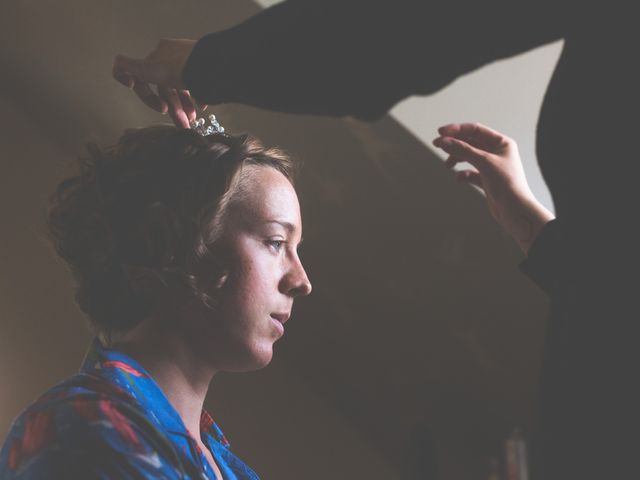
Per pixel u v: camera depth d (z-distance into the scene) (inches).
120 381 31.2
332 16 21.4
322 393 188.1
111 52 149.8
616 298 17.1
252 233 33.5
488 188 36.5
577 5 19.1
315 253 150.6
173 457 29.4
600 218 17.8
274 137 131.5
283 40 22.5
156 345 33.8
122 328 34.5
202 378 34.2
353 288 152.6
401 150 114.9
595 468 16.6
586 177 18.2
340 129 119.0
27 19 157.0
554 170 19.0
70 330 189.6
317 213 141.0
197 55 24.5
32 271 189.9
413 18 20.3
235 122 134.0
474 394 156.9
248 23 23.9
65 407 29.0
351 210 134.8
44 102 185.5
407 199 125.3
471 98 103.6
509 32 19.8
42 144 194.9
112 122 175.5
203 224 32.8
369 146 118.0
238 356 33.7
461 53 20.3
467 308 138.9
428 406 167.6
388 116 109.0
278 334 34.1
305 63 22.1
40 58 168.6
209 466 31.7
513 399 151.7
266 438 186.4
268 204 33.7
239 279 33.2
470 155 36.3
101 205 33.9
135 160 33.9
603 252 17.5
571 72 18.9
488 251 124.8
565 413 17.2
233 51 23.7
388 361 164.6
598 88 18.3
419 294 143.0
